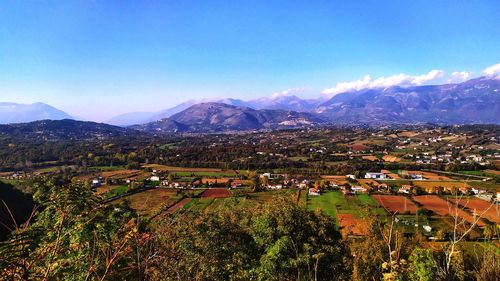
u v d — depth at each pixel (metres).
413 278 8.21
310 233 14.31
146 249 4.56
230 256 13.33
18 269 3.29
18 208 24.08
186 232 9.08
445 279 6.33
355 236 26.67
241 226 15.77
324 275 13.96
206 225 12.71
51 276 4.11
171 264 5.28
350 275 14.49
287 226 13.99
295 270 13.29
